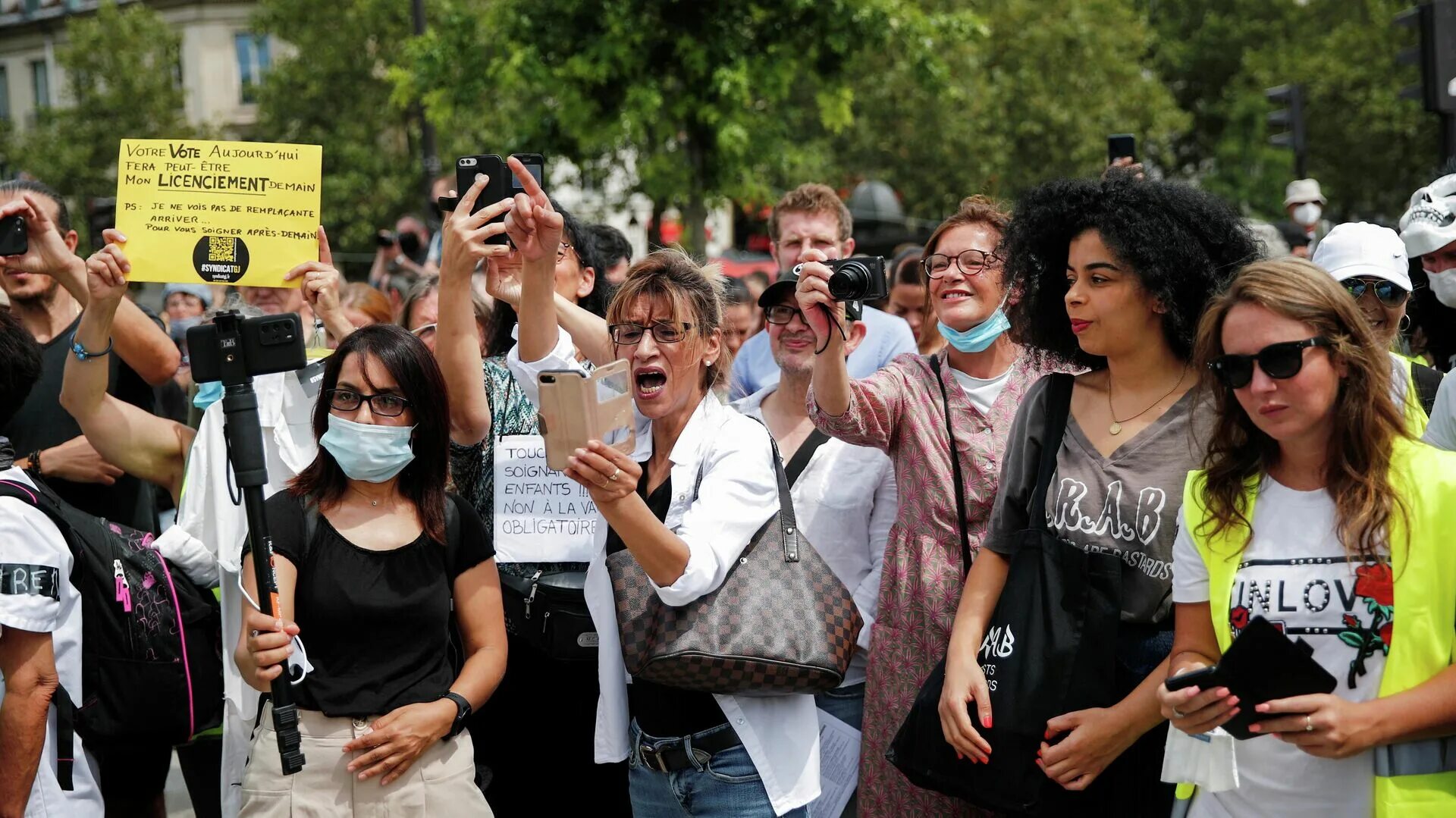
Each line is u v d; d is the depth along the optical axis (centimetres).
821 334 350
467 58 1320
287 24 3269
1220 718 247
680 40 1145
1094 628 295
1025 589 305
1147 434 305
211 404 426
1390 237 380
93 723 370
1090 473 307
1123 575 301
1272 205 3725
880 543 408
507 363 381
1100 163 2955
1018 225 336
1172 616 301
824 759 395
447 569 348
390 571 332
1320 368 258
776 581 327
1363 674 256
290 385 411
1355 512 257
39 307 461
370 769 318
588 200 2486
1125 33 3206
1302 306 259
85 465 435
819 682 323
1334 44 3441
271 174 394
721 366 363
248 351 306
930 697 318
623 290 349
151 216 394
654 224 1467
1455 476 255
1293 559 265
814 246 561
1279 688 242
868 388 367
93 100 3544
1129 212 307
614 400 304
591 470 294
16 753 329
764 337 573
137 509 461
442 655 339
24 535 333
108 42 3566
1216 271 308
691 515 328
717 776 328
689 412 352
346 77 3222
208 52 4300
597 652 391
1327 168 3406
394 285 1154
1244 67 3981
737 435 342
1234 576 271
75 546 354
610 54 1139
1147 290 305
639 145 1430
